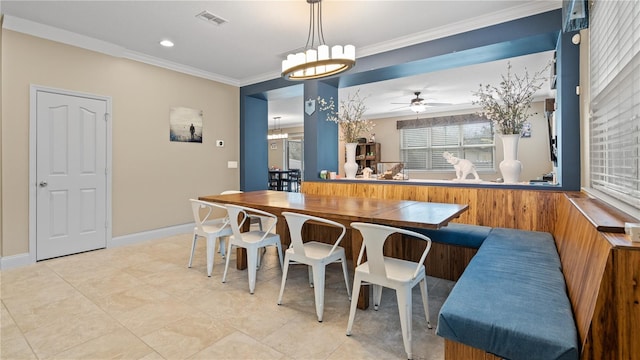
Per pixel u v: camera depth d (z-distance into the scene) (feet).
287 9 9.59
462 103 22.65
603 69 6.57
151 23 10.62
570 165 8.81
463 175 11.14
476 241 8.45
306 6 9.37
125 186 13.43
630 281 3.35
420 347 6.02
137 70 13.69
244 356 5.72
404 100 21.71
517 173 10.09
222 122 17.22
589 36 7.72
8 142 10.42
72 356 5.71
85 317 7.11
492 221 9.73
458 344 4.29
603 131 6.83
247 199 10.37
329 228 11.92
